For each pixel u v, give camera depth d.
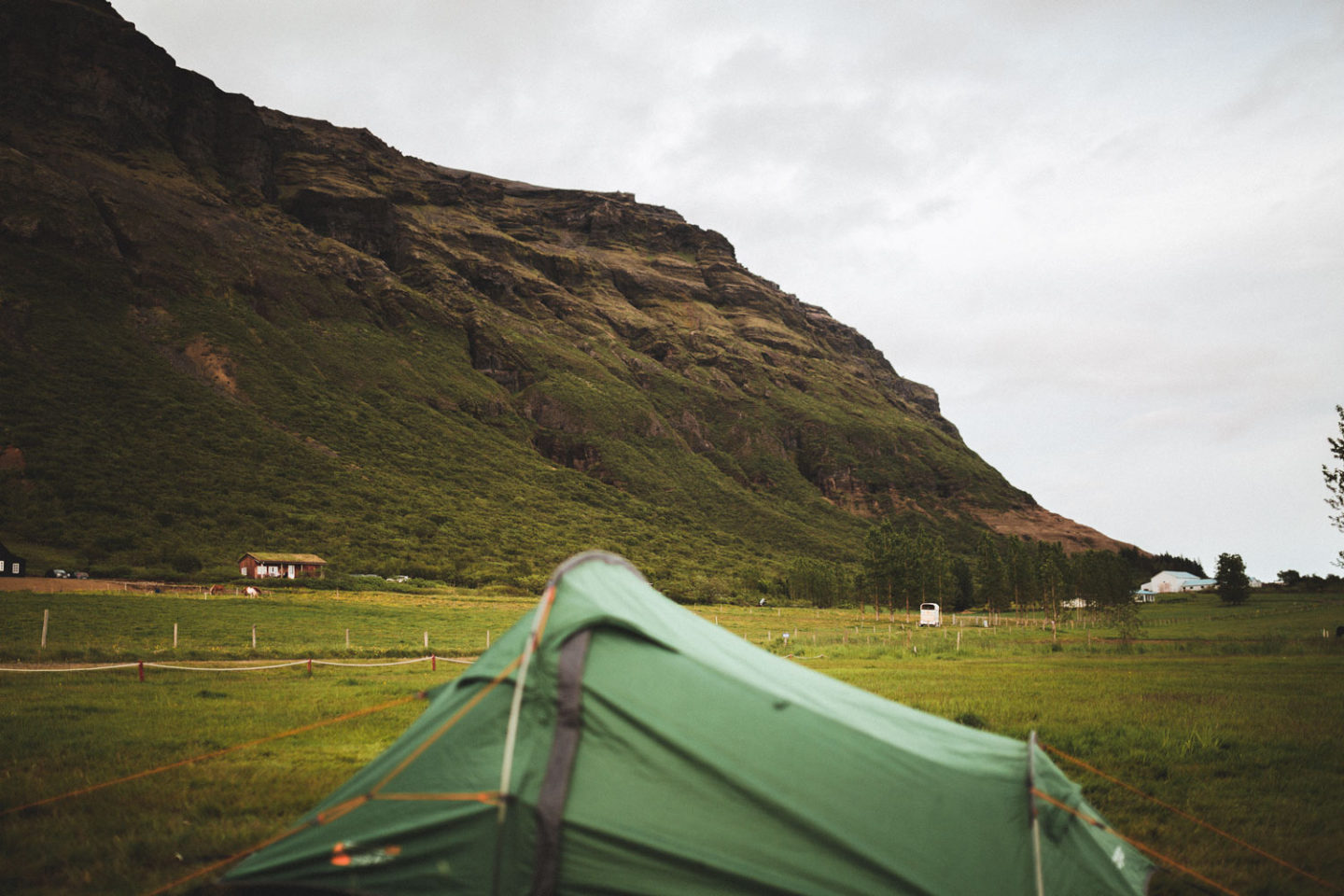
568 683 6.33
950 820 6.24
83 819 8.80
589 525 136.62
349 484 121.06
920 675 26.05
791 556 159.88
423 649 35.59
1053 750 12.74
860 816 6.04
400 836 6.16
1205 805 9.95
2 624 37.44
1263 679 23.77
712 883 5.69
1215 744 13.05
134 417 118.00
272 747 12.85
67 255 148.62
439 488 133.62
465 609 64.50
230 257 177.50
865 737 6.68
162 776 10.76
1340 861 8.09
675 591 100.06
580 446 186.75
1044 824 6.66
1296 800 10.11
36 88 188.88
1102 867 6.96
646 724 6.22
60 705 16.78
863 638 50.91
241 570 82.12
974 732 8.27
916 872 5.84
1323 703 18.33
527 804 5.92
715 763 6.09
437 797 6.22
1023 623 82.19
